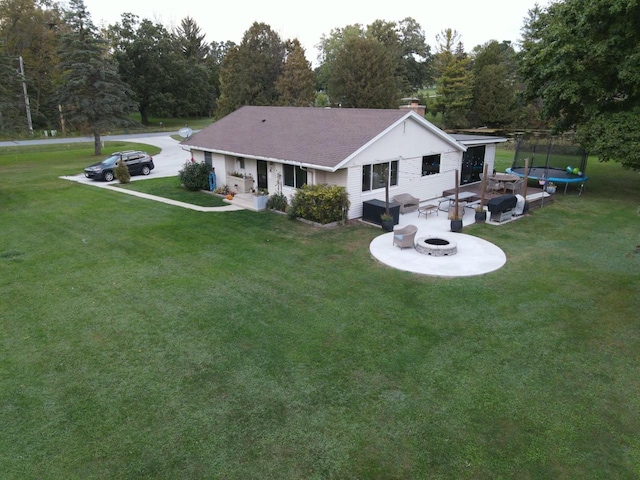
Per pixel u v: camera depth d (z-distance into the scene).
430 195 19.94
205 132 23.73
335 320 9.30
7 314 9.71
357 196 16.64
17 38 56.84
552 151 23.30
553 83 20.80
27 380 7.44
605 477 5.49
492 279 11.34
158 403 6.87
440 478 5.49
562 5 20.05
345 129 17.77
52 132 52.09
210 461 5.76
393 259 12.64
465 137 22.64
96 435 6.23
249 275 11.70
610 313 9.58
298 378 7.43
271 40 52.91
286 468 5.65
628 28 17.67
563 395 7.00
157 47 62.28
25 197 20.91
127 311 9.80
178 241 14.48
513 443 6.04
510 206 16.59
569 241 14.34
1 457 5.85
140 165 27.17
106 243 14.35
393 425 6.38
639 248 12.89
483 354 8.08
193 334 8.82
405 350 8.21
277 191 18.73
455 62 48.91
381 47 49.97
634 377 7.43
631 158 18.14
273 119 22.14
